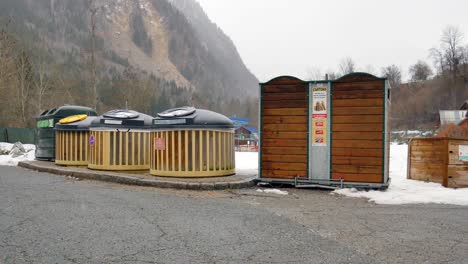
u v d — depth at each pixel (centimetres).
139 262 397
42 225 531
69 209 634
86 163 1285
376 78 884
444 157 911
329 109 918
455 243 478
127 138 1157
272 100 959
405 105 8675
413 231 533
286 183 939
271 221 580
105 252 425
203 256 419
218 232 513
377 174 879
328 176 912
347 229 541
